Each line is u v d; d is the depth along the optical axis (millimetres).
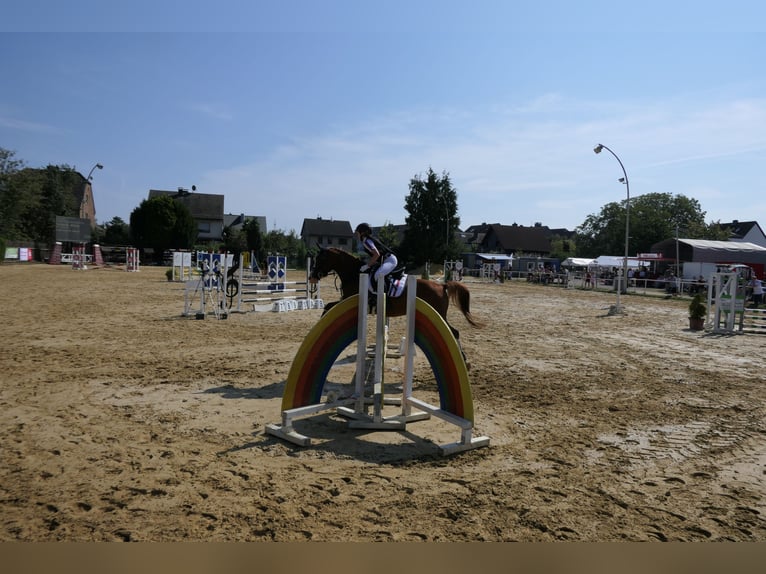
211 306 17109
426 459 4750
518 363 9258
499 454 4887
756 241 68062
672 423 5926
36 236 57188
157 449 4762
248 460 4578
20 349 9359
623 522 3576
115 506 3619
